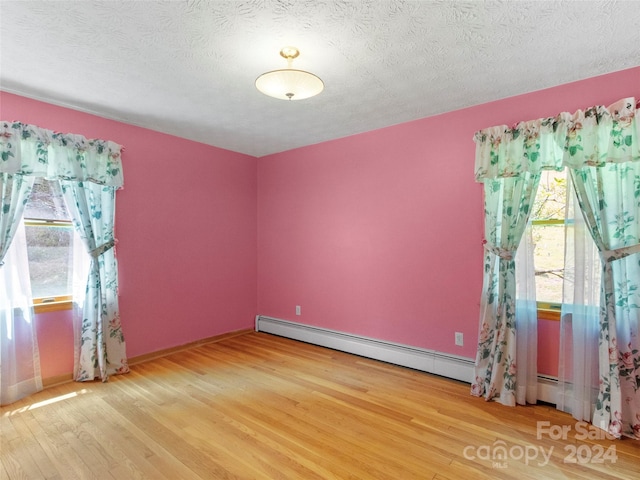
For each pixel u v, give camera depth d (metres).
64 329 2.94
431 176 3.16
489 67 2.26
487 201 2.74
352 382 2.97
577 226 2.36
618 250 2.20
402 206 3.35
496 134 2.69
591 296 2.32
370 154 3.59
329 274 3.96
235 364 3.40
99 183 3.05
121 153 3.29
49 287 2.87
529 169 2.53
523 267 2.59
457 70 2.30
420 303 3.23
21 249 2.66
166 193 3.68
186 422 2.31
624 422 2.17
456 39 1.94
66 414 2.40
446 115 3.07
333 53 2.09
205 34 1.90
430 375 3.12
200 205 4.02
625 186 2.24
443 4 1.64
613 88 2.31
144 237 3.49
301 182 4.23
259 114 3.12
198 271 4.00
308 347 3.97
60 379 2.91
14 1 1.61
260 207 4.72
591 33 1.87
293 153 4.32
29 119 2.73
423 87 2.56
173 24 1.81
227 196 4.33
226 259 4.33
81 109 2.99
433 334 3.16
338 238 3.87
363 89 2.59
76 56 2.13
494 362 2.62
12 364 2.57
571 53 2.08
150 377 3.07
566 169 2.46
